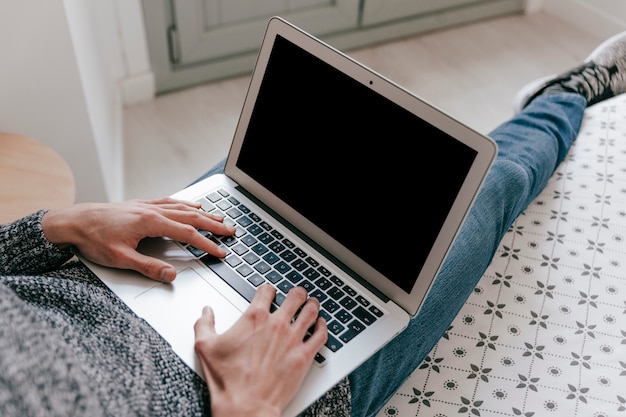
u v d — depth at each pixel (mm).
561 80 1341
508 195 967
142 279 732
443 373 834
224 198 871
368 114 756
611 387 814
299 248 814
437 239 716
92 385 544
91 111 1304
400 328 732
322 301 743
